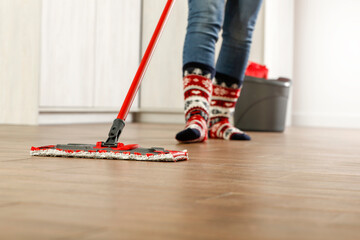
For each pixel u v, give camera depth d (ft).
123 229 1.58
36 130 8.25
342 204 2.16
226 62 6.95
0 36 10.26
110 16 12.28
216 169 3.40
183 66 6.22
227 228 1.63
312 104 15.60
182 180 2.80
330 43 15.39
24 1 10.08
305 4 15.60
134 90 4.23
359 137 9.04
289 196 2.34
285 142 7.04
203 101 6.16
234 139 7.06
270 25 13.14
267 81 10.70
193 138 5.87
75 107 11.17
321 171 3.45
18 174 2.84
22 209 1.88
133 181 2.70
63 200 2.09
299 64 15.70
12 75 10.21
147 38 13.56
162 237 1.49
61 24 10.62
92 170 3.11
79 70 11.26
